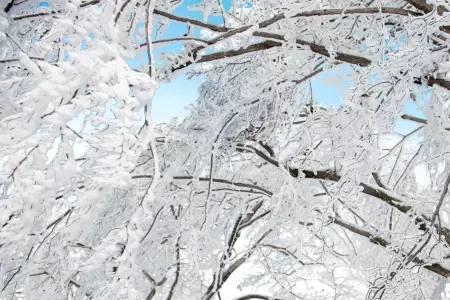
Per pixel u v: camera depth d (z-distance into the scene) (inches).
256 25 89.0
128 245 48.2
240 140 140.1
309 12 88.4
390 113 105.1
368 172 118.8
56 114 46.7
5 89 65.0
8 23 74.5
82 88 51.3
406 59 90.9
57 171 49.0
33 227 56.5
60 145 49.8
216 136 123.0
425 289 152.6
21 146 47.2
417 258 130.3
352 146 115.9
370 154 112.3
